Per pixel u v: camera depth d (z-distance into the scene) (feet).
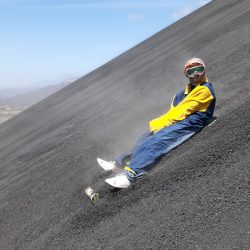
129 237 15.30
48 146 45.11
